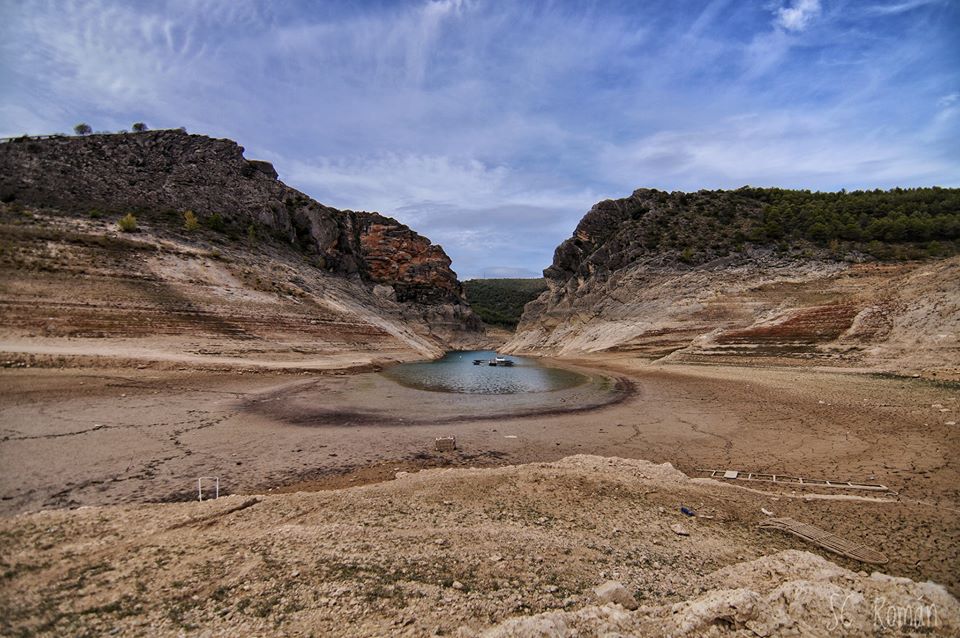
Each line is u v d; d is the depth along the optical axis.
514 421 21.00
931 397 20.17
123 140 66.81
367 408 23.45
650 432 18.66
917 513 9.55
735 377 32.09
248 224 69.50
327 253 86.00
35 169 55.97
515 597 6.01
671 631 5.11
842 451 14.51
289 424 19.09
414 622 5.39
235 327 39.06
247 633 5.14
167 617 5.45
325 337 47.25
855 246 60.84
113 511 9.53
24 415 17.27
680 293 60.53
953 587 6.65
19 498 10.63
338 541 7.84
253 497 10.56
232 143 77.81
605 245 84.69
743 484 12.30
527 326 100.62
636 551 7.70
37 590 6.09
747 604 5.39
